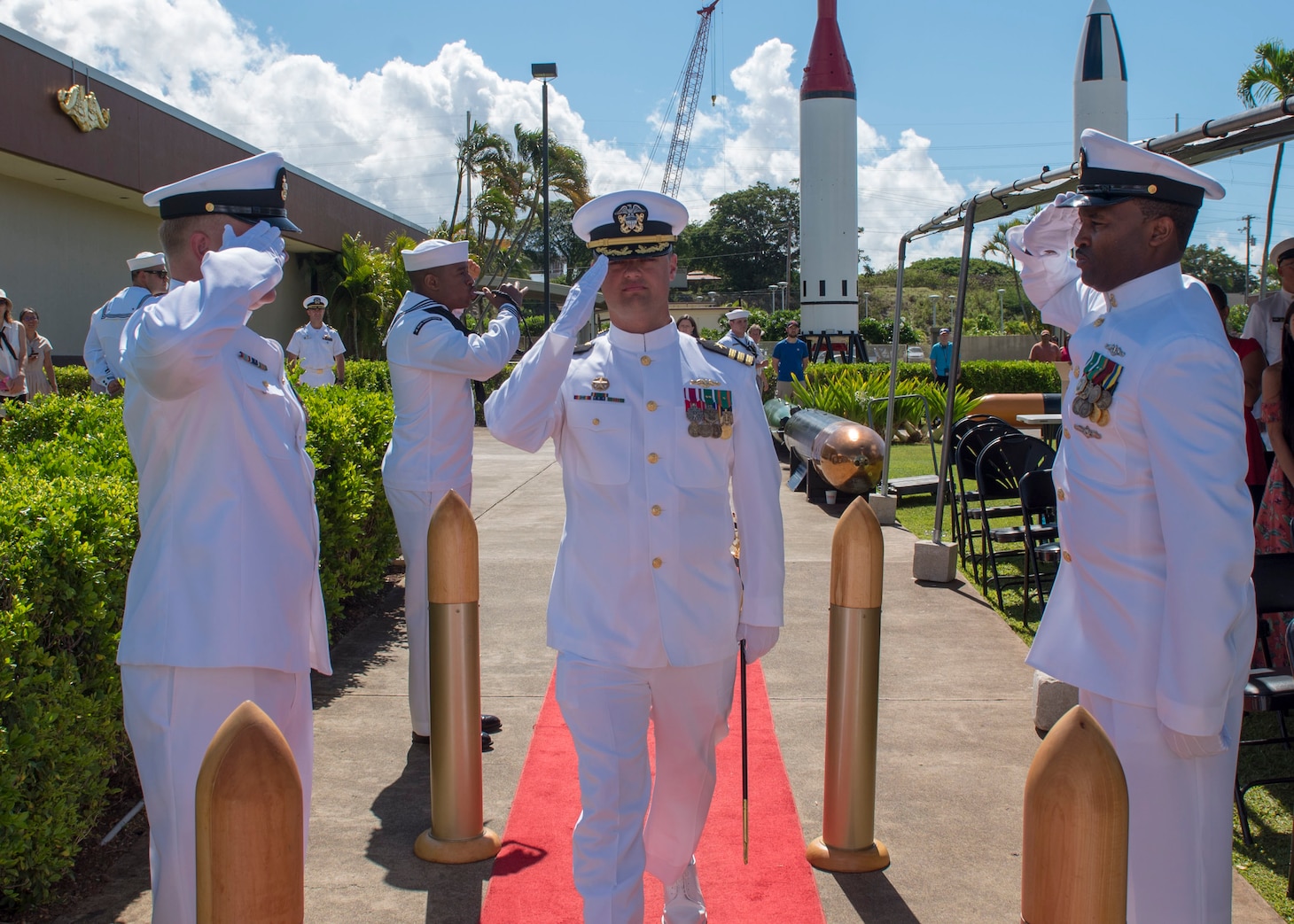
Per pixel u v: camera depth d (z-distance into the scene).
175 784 2.33
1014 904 3.23
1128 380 2.36
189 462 2.39
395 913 3.18
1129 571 2.42
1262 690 3.68
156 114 17.56
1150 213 2.44
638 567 2.64
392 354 4.31
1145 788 2.42
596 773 2.55
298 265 26.41
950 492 8.28
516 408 2.61
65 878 3.35
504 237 34.91
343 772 4.23
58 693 3.16
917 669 5.49
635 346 2.79
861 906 3.21
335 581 5.96
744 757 2.86
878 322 41.38
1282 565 4.12
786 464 14.14
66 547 3.32
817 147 26.31
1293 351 4.55
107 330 7.89
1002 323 54.97
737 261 93.31
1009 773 4.20
